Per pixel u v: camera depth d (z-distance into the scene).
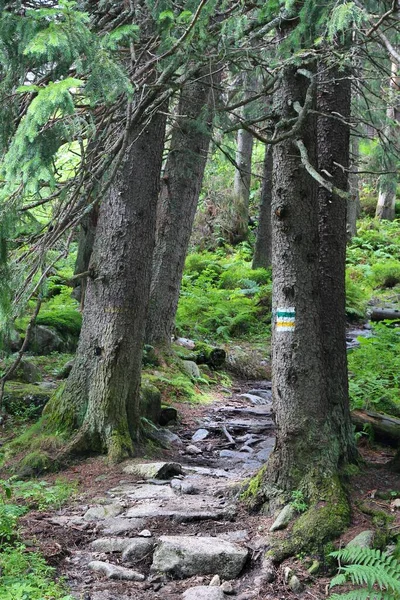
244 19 4.92
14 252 4.90
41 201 4.79
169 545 4.90
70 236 4.61
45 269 4.65
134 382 7.59
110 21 5.15
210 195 24.75
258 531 5.18
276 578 4.67
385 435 7.41
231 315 15.89
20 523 5.41
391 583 3.94
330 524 4.93
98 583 4.61
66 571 4.75
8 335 4.76
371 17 4.39
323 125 6.10
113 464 6.95
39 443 7.11
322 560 4.75
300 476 5.36
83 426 7.23
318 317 5.51
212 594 4.43
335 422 5.68
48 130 4.04
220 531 5.25
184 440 8.66
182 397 10.62
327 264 5.96
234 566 4.76
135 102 5.41
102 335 7.40
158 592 4.55
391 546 4.75
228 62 5.74
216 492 6.07
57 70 4.02
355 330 16.09
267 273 18.80
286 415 5.45
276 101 5.56
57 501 5.98
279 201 5.45
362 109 7.39
